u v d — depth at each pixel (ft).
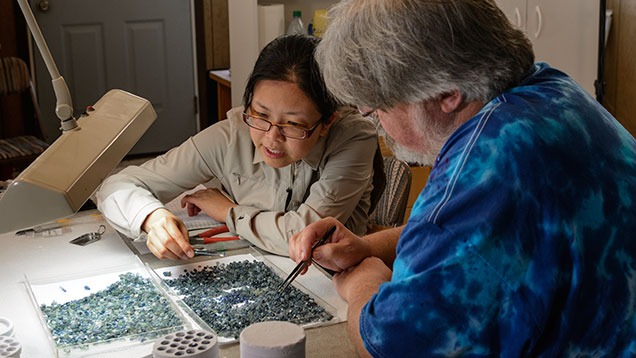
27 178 3.50
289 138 5.57
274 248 5.92
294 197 6.53
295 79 5.33
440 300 3.20
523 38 3.55
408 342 3.26
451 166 3.31
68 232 6.36
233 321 4.52
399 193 7.23
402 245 3.42
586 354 3.33
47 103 16.26
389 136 4.02
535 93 3.45
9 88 13.66
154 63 16.96
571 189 3.20
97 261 5.69
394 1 3.33
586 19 12.03
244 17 13.32
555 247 3.17
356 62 3.39
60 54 16.06
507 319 3.20
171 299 4.83
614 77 11.95
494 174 3.18
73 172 3.68
